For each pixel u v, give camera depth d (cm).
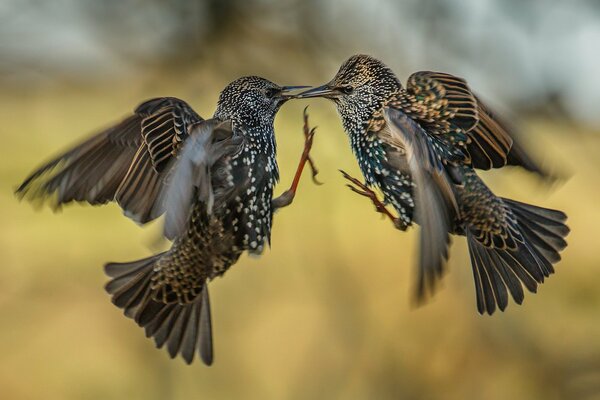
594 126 1176
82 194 709
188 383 1377
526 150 767
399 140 736
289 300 1377
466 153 774
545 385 1273
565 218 800
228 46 1259
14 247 1382
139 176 709
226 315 1381
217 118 791
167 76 1275
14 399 1340
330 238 1352
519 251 791
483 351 1283
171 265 771
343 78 842
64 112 1302
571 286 1316
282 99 832
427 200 684
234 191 766
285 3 1251
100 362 1388
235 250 776
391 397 1302
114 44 1256
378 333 1330
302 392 1339
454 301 1284
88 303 1400
